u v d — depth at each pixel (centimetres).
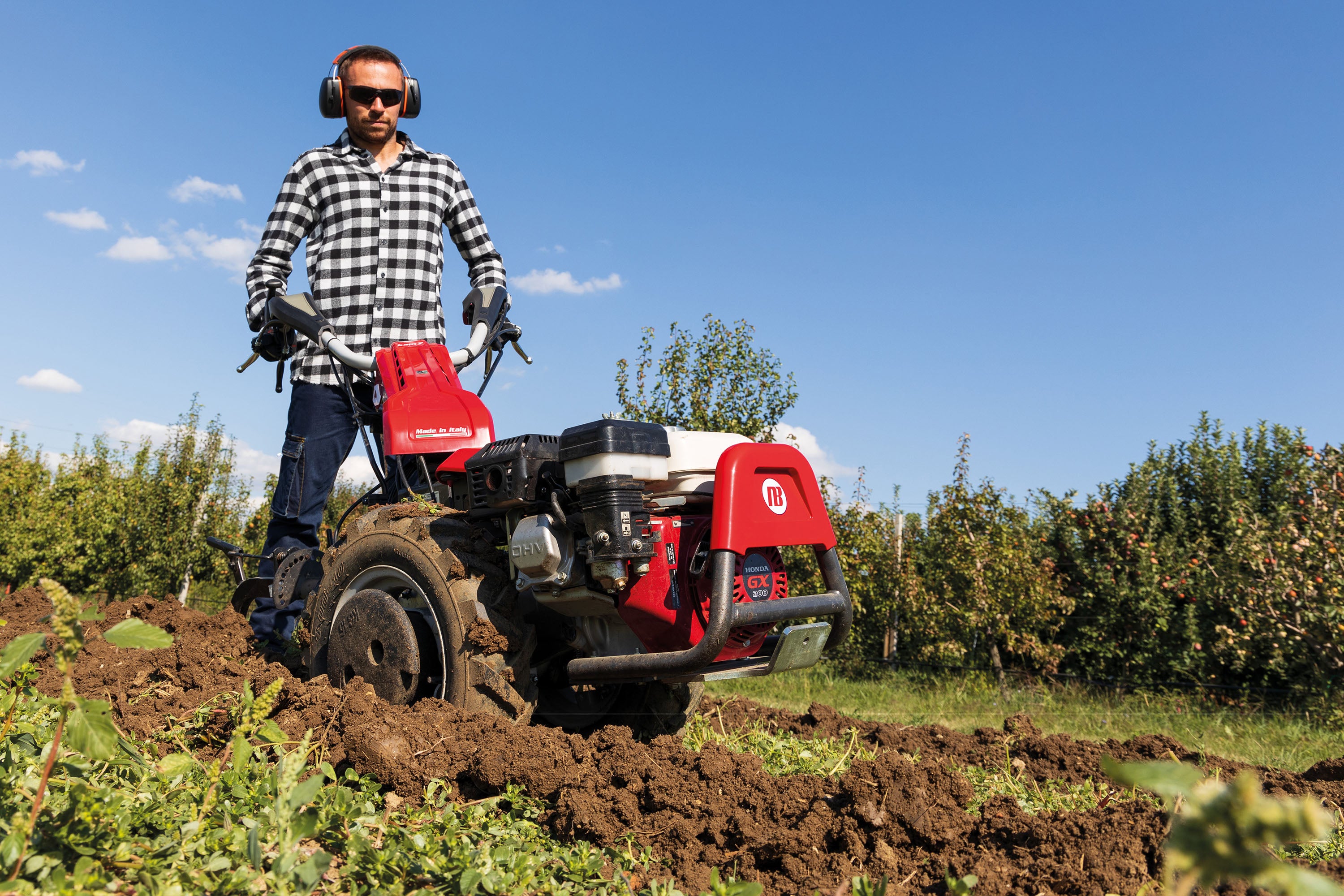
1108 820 232
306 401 453
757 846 230
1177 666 816
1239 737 561
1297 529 767
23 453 2061
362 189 467
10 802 210
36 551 1547
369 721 298
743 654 339
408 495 403
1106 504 916
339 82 472
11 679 320
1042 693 823
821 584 1058
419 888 202
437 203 484
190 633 455
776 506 316
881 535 1085
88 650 423
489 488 335
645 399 1071
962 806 261
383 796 271
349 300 459
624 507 298
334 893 202
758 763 282
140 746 299
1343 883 202
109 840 193
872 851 233
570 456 308
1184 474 949
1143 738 371
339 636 360
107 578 1627
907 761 270
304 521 457
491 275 495
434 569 337
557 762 280
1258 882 72
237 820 224
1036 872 212
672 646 318
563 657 380
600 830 243
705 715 439
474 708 323
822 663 1012
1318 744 532
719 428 1028
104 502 1623
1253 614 734
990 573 918
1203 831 74
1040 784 339
